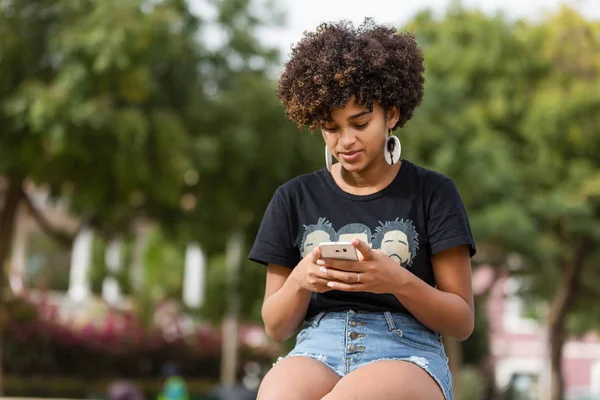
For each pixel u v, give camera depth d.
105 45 11.48
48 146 12.15
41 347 18.97
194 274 26.53
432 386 2.89
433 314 2.94
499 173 17.67
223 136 12.93
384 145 3.11
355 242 2.77
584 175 20.92
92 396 18.64
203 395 20.08
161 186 12.31
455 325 2.99
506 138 21.86
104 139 11.93
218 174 13.27
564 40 21.86
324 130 3.09
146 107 12.59
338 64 2.98
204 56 13.54
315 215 3.16
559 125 21.03
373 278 2.82
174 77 13.12
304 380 2.92
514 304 39.25
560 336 25.20
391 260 2.87
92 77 11.70
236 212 13.76
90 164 12.30
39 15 12.24
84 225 16.20
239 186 13.38
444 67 21.89
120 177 12.00
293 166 13.37
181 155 12.26
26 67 12.17
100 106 11.64
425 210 3.09
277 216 3.23
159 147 12.16
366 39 3.04
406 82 3.09
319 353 3.04
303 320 3.22
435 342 3.08
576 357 40.53
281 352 24.41
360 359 2.99
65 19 12.03
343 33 3.08
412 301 2.89
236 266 20.83
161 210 14.55
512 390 31.66
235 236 14.78
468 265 3.11
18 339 18.56
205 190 13.46
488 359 30.33
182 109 13.07
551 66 22.06
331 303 3.09
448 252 3.08
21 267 23.34
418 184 3.12
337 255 2.82
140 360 21.11
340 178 3.18
